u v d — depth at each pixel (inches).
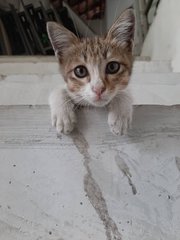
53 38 8.5
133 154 7.4
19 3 19.7
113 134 7.4
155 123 7.6
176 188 7.3
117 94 7.9
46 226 7.1
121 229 7.0
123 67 8.4
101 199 7.2
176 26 12.1
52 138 7.4
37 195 7.2
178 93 11.2
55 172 7.3
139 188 7.3
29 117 7.5
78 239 7.0
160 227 7.1
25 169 7.3
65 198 7.2
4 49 17.9
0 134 7.5
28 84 11.6
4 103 11.3
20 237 7.0
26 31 18.2
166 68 12.9
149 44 15.7
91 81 7.9
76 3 21.5
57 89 8.3
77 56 8.3
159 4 14.4
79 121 7.5
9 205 7.2
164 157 7.4
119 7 19.4
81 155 7.4
